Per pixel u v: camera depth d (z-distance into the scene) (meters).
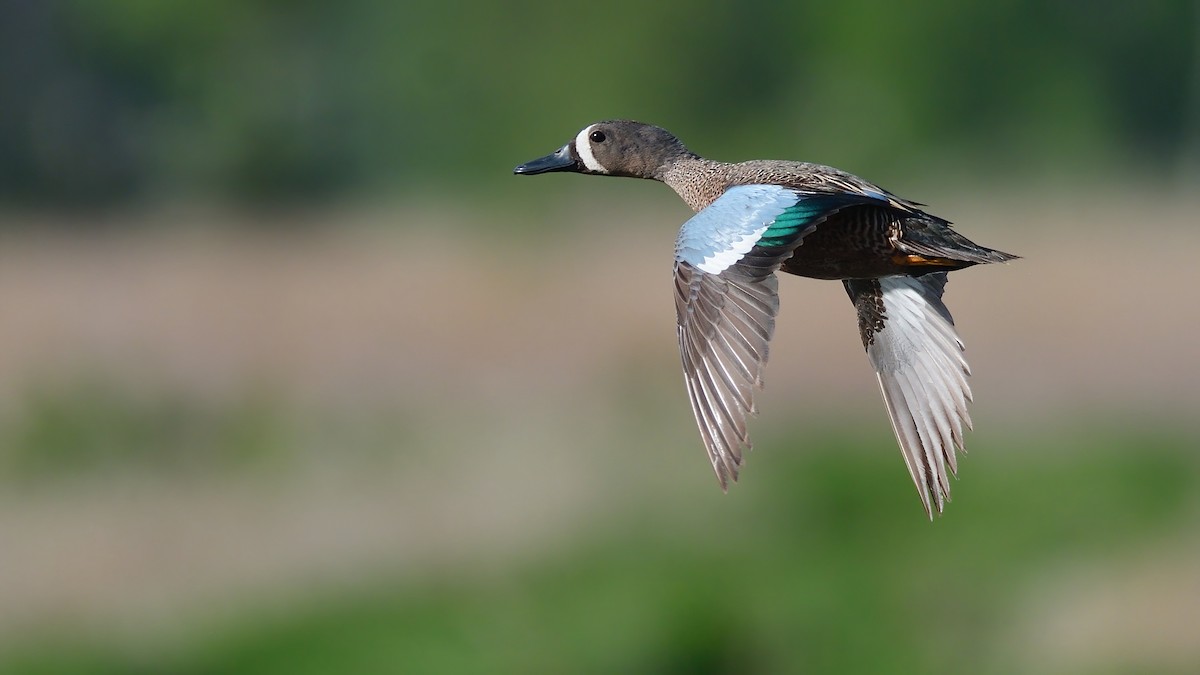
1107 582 12.46
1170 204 33.47
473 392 18.06
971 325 20.36
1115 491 13.88
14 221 40.28
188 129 45.12
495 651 12.21
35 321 22.19
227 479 15.76
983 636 12.02
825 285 22.02
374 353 19.92
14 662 12.45
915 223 7.81
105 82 45.72
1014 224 29.80
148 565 13.75
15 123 45.25
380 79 44.34
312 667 12.40
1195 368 18.34
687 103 43.56
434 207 39.78
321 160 44.81
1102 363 18.61
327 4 45.00
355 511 14.66
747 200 7.21
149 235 34.59
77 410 17.19
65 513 14.94
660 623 12.12
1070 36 42.81
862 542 13.15
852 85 42.69
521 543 13.61
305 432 16.91
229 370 19.19
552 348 19.80
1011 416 16.92
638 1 42.94
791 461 14.73
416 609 12.66
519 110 43.28
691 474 14.81
